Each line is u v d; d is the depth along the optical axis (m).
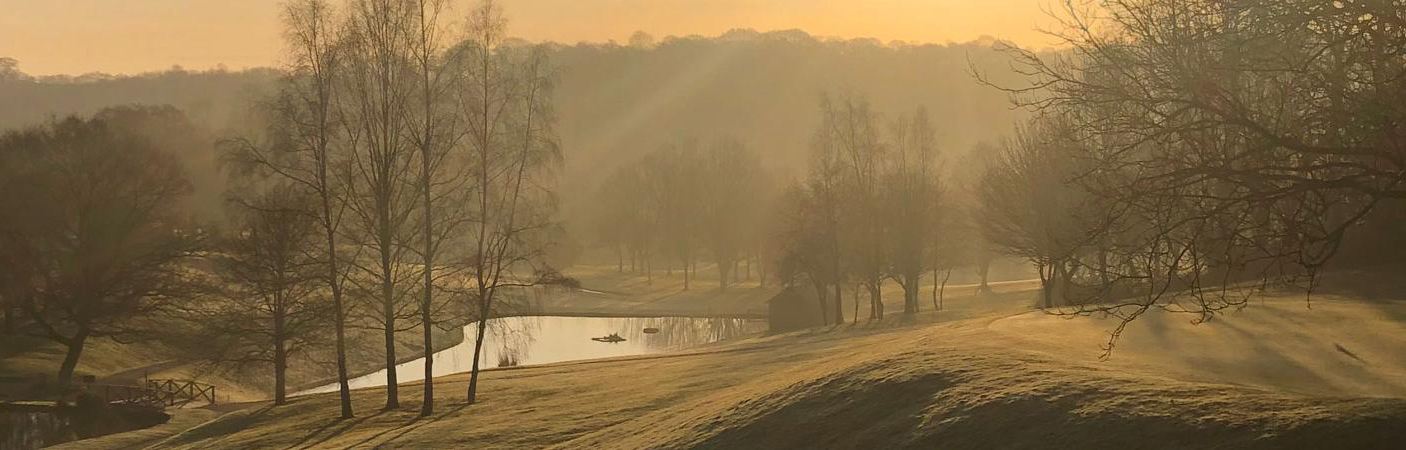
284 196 37.66
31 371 61.16
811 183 85.12
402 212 37.41
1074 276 55.16
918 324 59.66
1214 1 14.59
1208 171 13.59
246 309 50.47
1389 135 13.25
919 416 18.91
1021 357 22.34
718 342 74.50
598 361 54.72
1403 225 44.62
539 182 38.00
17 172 63.22
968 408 18.47
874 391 21.16
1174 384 18.08
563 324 101.69
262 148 36.41
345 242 38.50
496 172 37.44
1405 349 24.02
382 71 36.38
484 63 37.22
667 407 29.20
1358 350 24.02
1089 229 16.23
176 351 71.06
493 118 37.28
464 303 38.62
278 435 34.47
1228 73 14.60
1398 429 13.73
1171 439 15.15
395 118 36.59
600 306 114.75
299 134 35.72
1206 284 45.03
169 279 63.31
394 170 36.84
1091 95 15.81
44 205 61.94
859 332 57.22
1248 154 13.48
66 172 62.97
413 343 79.19
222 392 60.97
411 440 29.47
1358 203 16.86
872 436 18.66
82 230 63.12
